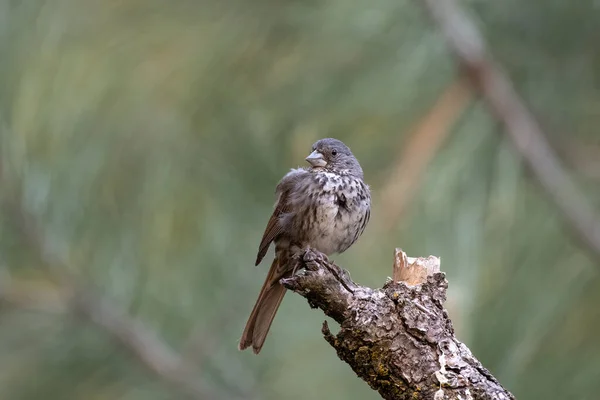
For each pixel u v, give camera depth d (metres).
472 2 9.04
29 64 9.55
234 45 9.66
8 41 9.55
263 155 10.19
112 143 9.90
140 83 9.79
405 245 8.12
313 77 9.31
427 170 8.43
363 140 9.06
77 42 9.78
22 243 10.08
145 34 9.80
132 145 9.94
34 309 10.37
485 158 8.58
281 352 10.83
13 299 10.30
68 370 10.62
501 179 8.36
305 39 9.39
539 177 8.48
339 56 9.23
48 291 10.38
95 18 9.84
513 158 8.57
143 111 9.89
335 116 9.19
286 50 9.55
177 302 10.77
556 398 7.64
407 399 6.00
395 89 8.95
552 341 7.72
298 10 9.40
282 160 10.24
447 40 8.88
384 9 9.05
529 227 8.13
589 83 9.02
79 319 10.51
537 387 7.64
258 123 9.71
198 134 10.03
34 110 9.55
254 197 10.55
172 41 9.79
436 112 8.70
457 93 8.79
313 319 10.91
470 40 8.84
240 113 9.87
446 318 6.09
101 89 9.74
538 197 8.48
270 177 10.33
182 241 10.27
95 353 10.63
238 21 9.68
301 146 9.90
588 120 8.98
